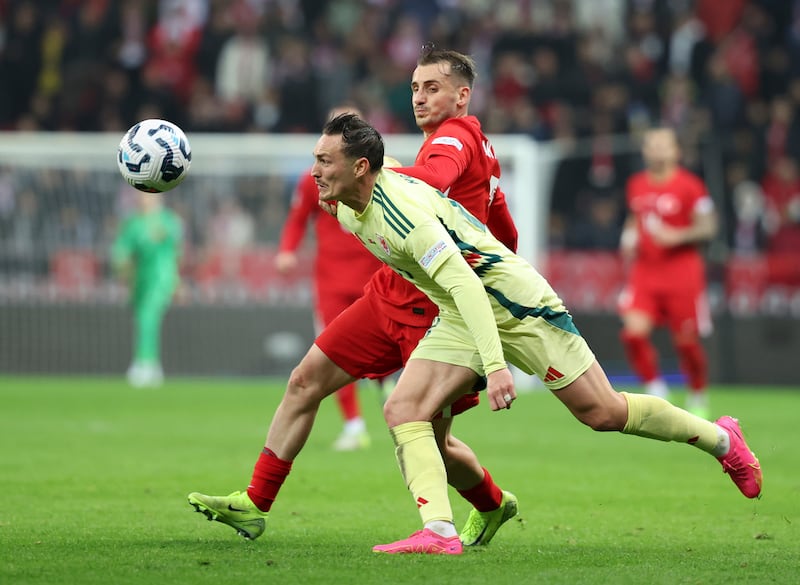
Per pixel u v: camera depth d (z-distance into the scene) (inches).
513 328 693.9
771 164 2583.7
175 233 2237.9
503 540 779.4
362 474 1121.4
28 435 1417.3
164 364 2412.6
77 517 840.3
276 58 2876.5
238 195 2434.8
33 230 2417.6
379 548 694.5
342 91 2805.1
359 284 1376.7
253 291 2417.6
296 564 653.9
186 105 2871.6
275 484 748.6
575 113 2701.8
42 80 2908.5
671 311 1770.4
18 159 2425.0
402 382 705.6
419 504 692.7
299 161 2443.4
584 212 2532.0
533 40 2856.8
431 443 697.0
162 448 1304.1
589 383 700.7
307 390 751.1
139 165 745.6
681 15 2908.5
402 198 676.1
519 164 2308.1
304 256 2417.6
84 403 1854.1
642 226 1782.7
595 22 2933.1
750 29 2881.4
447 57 792.9
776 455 1285.7
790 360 2347.4
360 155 673.0
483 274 693.9
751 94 2819.9
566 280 2400.3
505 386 648.4
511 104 2746.1
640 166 2539.4
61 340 2412.6
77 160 2439.7
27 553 685.9
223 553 693.9
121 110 2837.1
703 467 1182.3
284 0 3036.4
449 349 702.5
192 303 2416.3
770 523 853.2
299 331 2410.2
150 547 714.2
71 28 2923.2
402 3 2987.2
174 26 2913.4
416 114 799.7
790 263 2365.9
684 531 817.5
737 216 2507.4
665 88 2751.0
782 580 623.5
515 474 1125.1
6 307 2405.3
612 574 634.8
